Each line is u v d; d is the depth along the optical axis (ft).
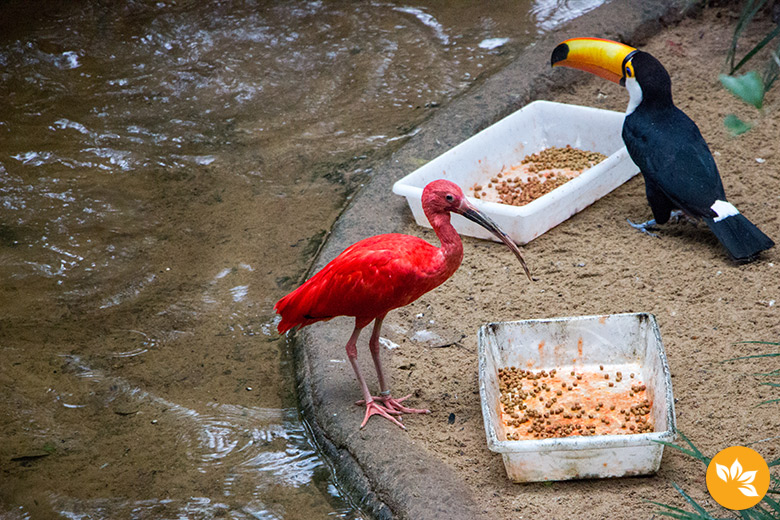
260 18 38.55
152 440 19.38
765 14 33.65
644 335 18.99
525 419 18.19
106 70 35.53
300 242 25.64
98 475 18.49
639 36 34.04
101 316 23.34
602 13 34.53
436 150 28.43
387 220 25.44
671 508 14.05
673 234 24.20
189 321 22.98
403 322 21.79
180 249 25.76
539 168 27.63
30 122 32.50
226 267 24.84
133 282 24.49
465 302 22.31
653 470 16.38
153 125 32.07
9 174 29.55
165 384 20.97
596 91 31.65
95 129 31.94
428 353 20.71
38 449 19.19
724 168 26.35
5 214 27.58
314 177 28.66
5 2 39.96
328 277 17.53
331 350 20.74
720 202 22.34
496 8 38.14
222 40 37.19
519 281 22.86
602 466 16.35
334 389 19.57
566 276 22.86
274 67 35.29
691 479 16.42
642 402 18.26
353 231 24.98
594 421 17.94
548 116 28.50
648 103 23.91
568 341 19.42
